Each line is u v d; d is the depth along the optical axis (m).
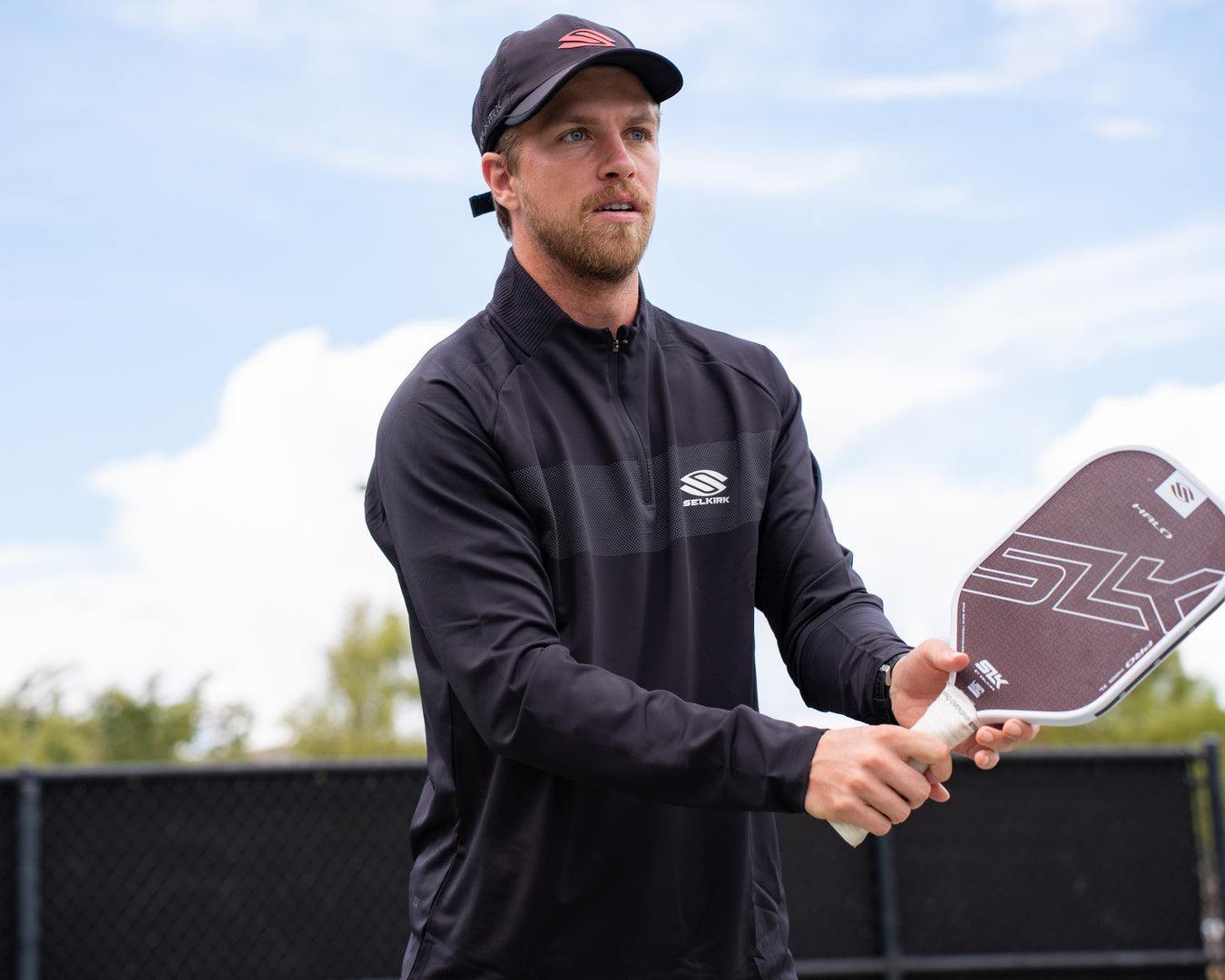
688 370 3.01
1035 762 8.49
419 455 2.70
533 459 2.74
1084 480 2.55
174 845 7.33
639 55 2.77
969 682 2.51
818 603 2.90
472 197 3.17
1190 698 50.88
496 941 2.75
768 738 2.30
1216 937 8.42
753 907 2.80
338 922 7.47
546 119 2.81
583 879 2.70
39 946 7.08
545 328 2.84
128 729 38.12
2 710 35.44
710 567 2.91
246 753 39.19
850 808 2.20
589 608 2.74
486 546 2.62
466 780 2.79
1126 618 2.38
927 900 8.23
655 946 2.71
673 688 2.81
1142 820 8.53
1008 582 2.54
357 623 46.62
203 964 7.27
